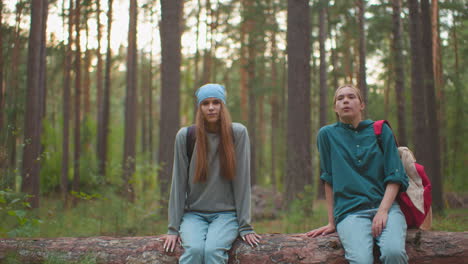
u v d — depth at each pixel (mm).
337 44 16859
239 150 2934
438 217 6977
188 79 21172
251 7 17203
